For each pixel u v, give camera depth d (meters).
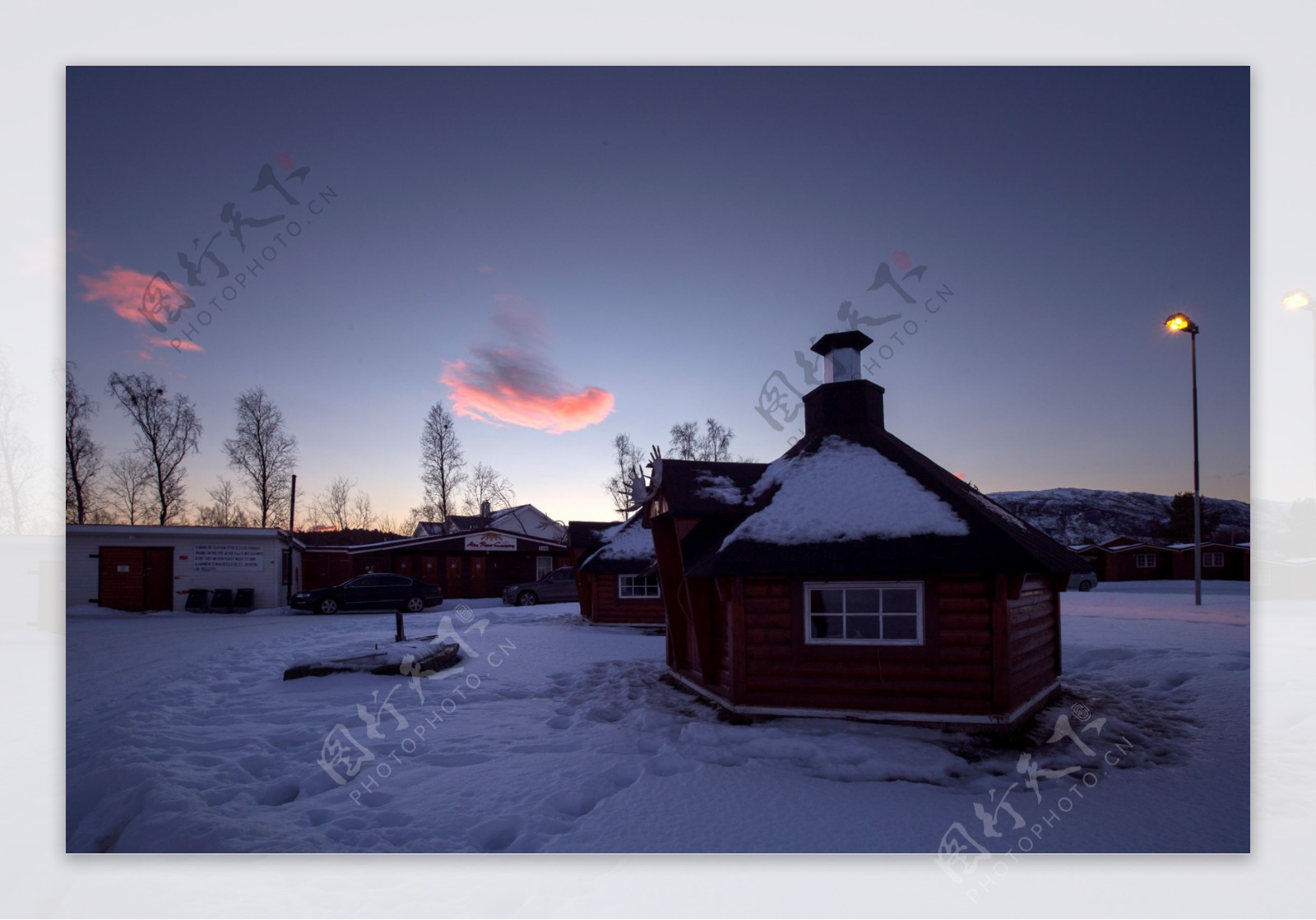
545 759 7.93
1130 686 11.24
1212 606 25.45
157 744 8.29
